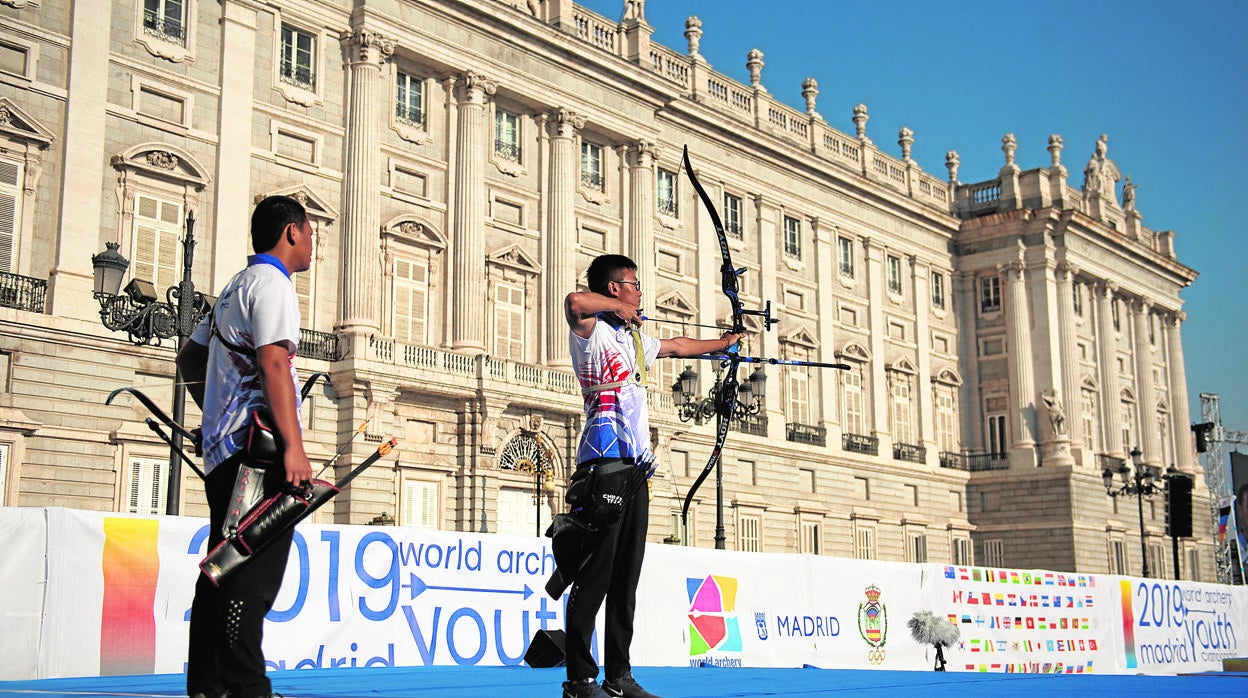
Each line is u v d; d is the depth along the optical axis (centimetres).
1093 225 5594
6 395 2556
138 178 2848
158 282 2861
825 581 1628
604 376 583
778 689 661
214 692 450
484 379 3316
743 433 4306
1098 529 5319
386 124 3375
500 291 3594
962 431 5462
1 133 2630
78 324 2664
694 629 1449
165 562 1080
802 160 4741
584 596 564
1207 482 6556
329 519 3025
